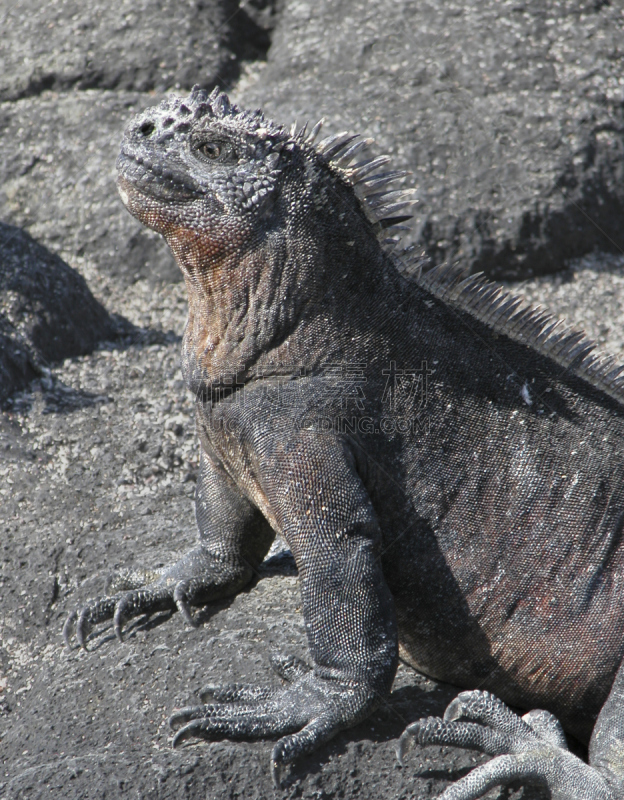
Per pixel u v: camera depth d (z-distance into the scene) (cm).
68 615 1140
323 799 821
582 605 874
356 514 854
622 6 2359
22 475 1457
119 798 807
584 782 794
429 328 914
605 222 2181
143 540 1288
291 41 2353
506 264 2102
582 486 895
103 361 1816
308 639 856
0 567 1259
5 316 1734
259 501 932
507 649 898
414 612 920
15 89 2325
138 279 2127
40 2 2438
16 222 2202
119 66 2311
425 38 2262
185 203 873
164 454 1522
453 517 897
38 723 961
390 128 2123
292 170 876
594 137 2177
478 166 2106
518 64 2214
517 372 922
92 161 2214
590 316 2017
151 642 1016
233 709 862
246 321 886
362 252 898
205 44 2348
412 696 936
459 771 852
